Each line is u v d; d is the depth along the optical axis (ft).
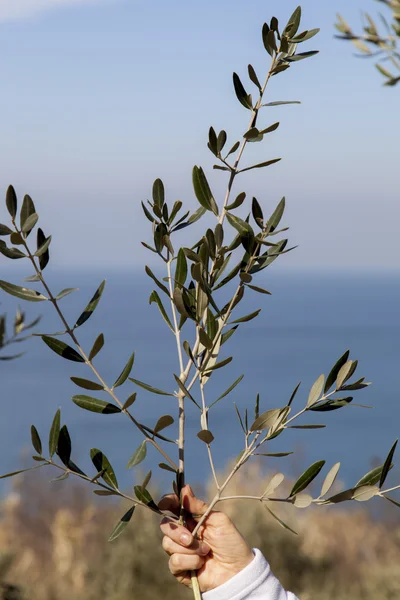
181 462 4.22
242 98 4.09
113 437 131.75
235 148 4.06
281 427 3.97
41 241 3.84
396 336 435.94
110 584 18.25
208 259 4.14
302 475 3.90
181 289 4.15
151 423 144.05
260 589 5.16
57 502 22.76
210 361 4.29
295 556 19.51
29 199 3.76
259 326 500.33
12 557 16.08
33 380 240.73
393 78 3.61
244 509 19.84
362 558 21.21
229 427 129.70
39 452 3.83
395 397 186.60
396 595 18.04
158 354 308.40
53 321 378.73
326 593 18.19
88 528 20.35
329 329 488.44
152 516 19.26
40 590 18.28
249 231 4.01
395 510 23.36
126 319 539.70
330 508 24.25
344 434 134.10
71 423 151.12
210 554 5.26
